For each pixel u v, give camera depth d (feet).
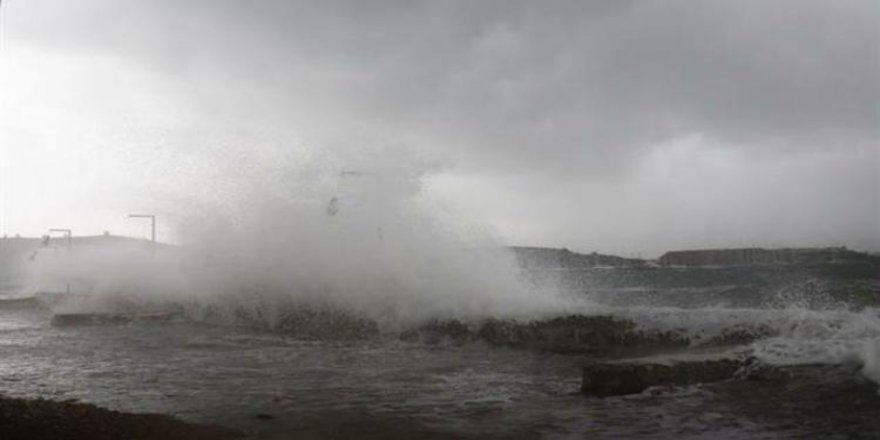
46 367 36.86
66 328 58.49
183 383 31.68
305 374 33.96
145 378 33.12
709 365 28.50
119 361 38.83
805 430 20.86
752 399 24.54
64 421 21.61
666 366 28.19
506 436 21.71
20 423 20.84
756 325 38.88
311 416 24.79
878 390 23.90
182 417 24.71
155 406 26.61
